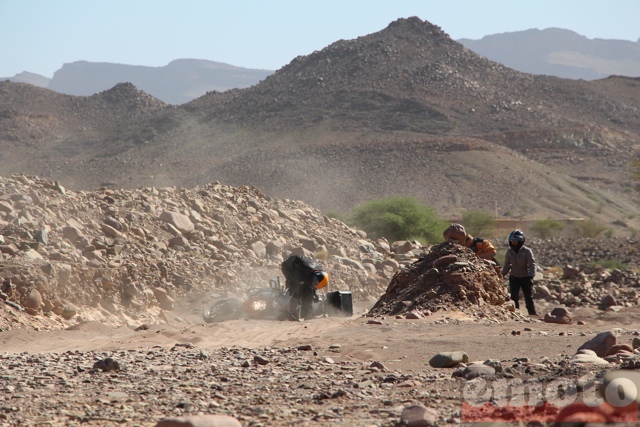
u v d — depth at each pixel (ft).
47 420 45.62
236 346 88.58
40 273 126.72
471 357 71.97
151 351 82.84
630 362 55.93
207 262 174.70
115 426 43.88
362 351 78.59
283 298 119.85
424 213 392.88
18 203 168.14
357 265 211.82
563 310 120.78
